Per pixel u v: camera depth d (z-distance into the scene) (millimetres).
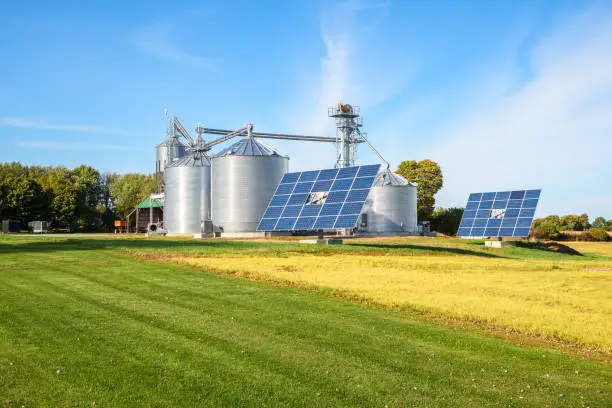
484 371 16641
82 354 17156
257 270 37000
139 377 15320
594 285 33031
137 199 161375
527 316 23484
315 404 13875
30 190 134125
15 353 17109
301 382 15281
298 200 58438
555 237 113500
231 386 14852
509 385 15539
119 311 23125
